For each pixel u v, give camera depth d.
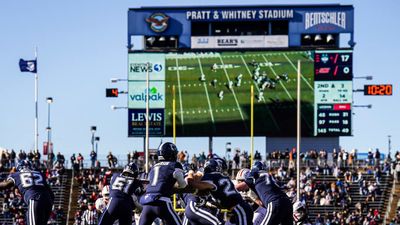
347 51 52.69
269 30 53.38
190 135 52.66
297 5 53.53
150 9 54.03
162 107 53.06
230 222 17.19
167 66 53.16
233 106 52.53
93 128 58.03
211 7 53.53
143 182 18.77
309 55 52.78
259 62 52.84
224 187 16.73
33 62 56.50
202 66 52.97
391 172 51.84
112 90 53.50
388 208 49.41
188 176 16.36
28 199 18.58
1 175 50.47
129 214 18.53
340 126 52.62
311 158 52.69
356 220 47.41
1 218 45.84
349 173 51.28
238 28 53.56
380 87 53.34
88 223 42.88
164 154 16.44
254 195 18.55
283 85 52.59
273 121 52.50
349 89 52.62
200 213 17.06
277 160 52.75
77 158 53.19
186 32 53.81
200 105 52.72
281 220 17.66
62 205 50.25
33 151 54.59
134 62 53.34
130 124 53.09
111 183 18.70
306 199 48.91
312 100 52.78
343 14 53.47
